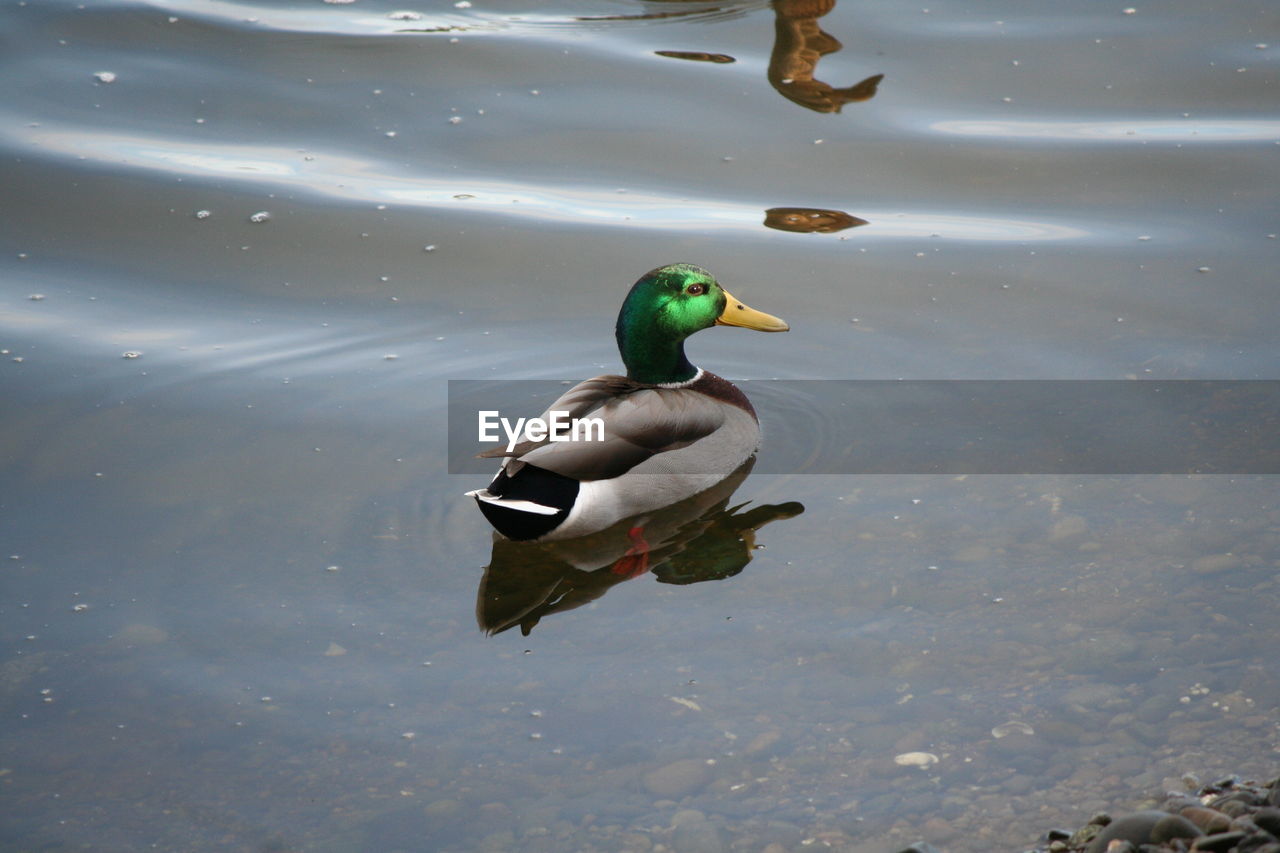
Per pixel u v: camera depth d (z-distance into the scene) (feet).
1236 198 39.73
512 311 35.78
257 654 22.56
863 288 36.32
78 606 23.80
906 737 19.98
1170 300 34.71
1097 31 51.24
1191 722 19.85
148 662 22.30
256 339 34.32
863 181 41.81
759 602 23.94
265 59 50.29
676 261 37.78
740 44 51.29
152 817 18.80
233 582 24.67
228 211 40.50
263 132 45.27
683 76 48.49
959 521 26.21
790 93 47.32
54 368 32.55
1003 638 22.31
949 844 17.63
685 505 28.58
